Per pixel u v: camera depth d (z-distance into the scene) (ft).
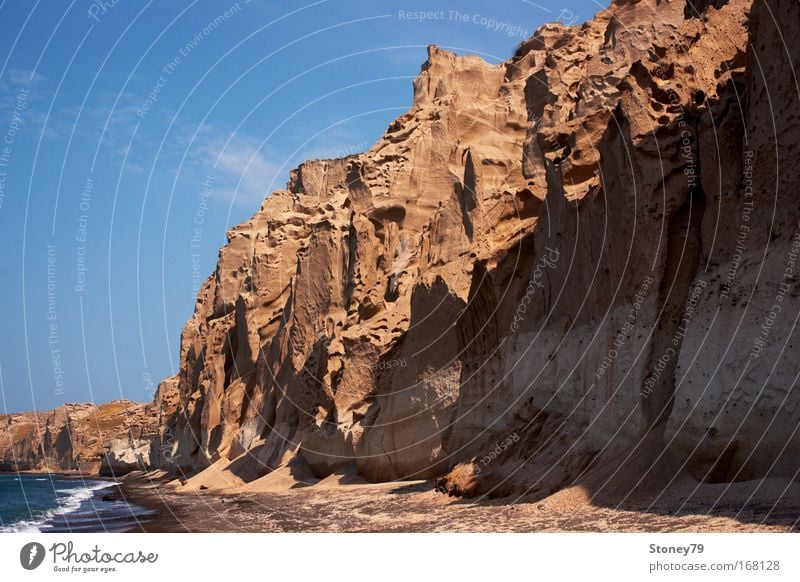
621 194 67.77
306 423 136.98
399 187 141.59
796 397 48.19
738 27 72.43
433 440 100.07
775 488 46.47
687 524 45.06
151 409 312.09
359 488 105.40
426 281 107.34
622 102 67.51
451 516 64.39
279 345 161.79
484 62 162.50
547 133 91.86
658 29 109.91
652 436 58.85
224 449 176.65
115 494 175.01
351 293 141.59
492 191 115.96
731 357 53.31
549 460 68.74
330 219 151.74
